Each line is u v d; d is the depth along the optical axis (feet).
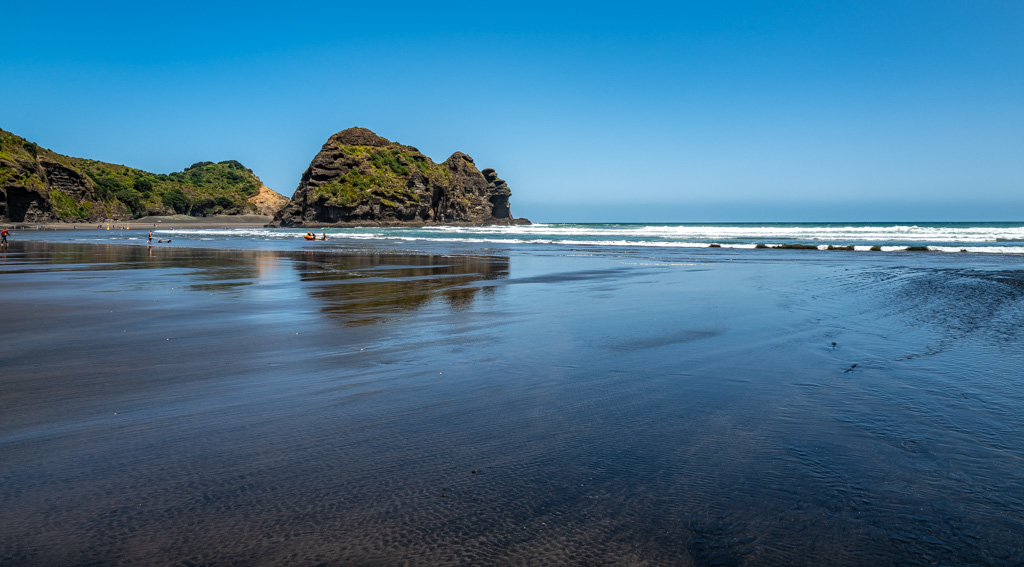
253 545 10.08
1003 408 17.49
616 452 14.26
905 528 10.68
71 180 455.63
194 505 11.45
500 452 14.26
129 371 22.40
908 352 25.32
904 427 15.92
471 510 11.33
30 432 15.51
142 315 36.65
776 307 38.96
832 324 32.32
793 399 18.58
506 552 9.89
